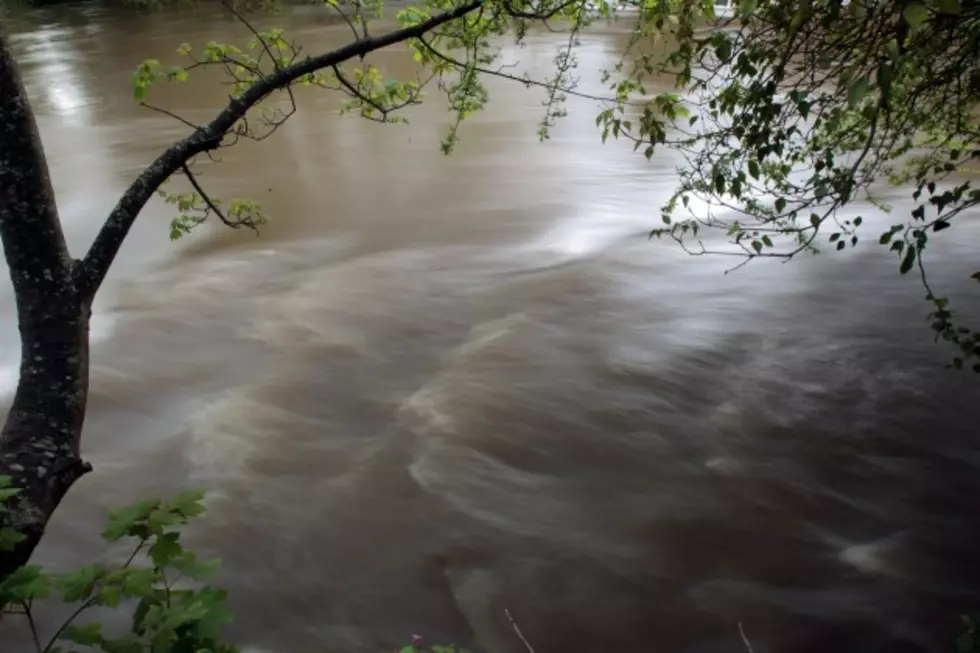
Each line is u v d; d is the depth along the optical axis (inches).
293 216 481.4
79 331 99.3
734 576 215.6
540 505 243.6
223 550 227.8
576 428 277.7
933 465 254.5
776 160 299.9
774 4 156.7
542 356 324.8
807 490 245.9
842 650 192.2
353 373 317.1
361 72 156.3
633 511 240.1
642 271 400.2
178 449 273.6
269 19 1099.9
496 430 277.7
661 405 290.4
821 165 170.7
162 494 251.8
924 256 393.7
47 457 93.2
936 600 204.2
